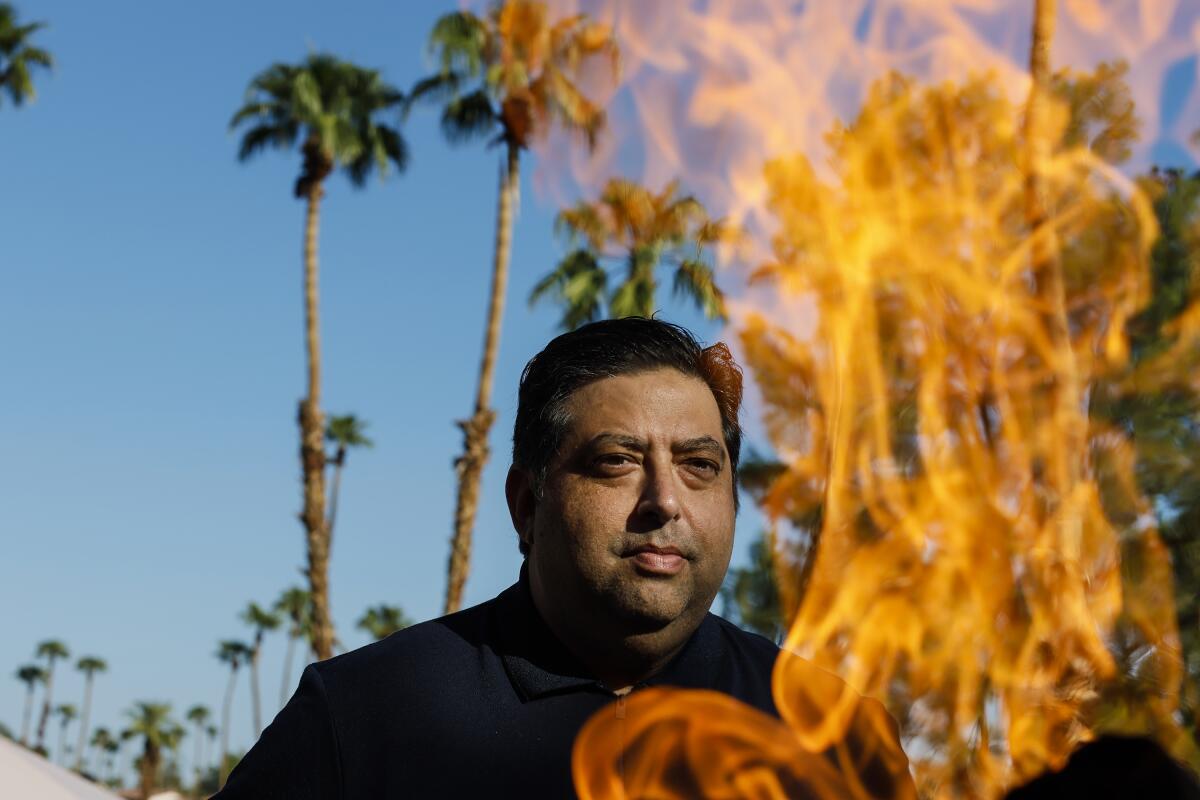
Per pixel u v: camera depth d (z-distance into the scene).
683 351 2.02
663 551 1.94
